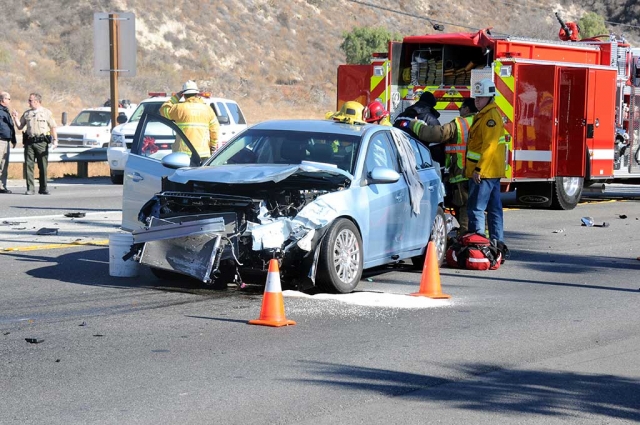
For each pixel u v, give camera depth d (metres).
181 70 90.12
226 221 14.65
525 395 10.12
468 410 9.54
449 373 10.90
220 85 89.19
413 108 21.47
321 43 103.19
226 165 16.28
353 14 110.62
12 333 12.45
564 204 30.23
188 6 97.69
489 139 18.72
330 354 11.62
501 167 18.94
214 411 9.34
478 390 10.25
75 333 12.48
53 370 10.71
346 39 100.12
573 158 28.72
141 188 17.58
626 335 13.02
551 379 10.74
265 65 96.50
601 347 12.29
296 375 10.66
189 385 10.20
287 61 98.62
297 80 96.25
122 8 92.38
